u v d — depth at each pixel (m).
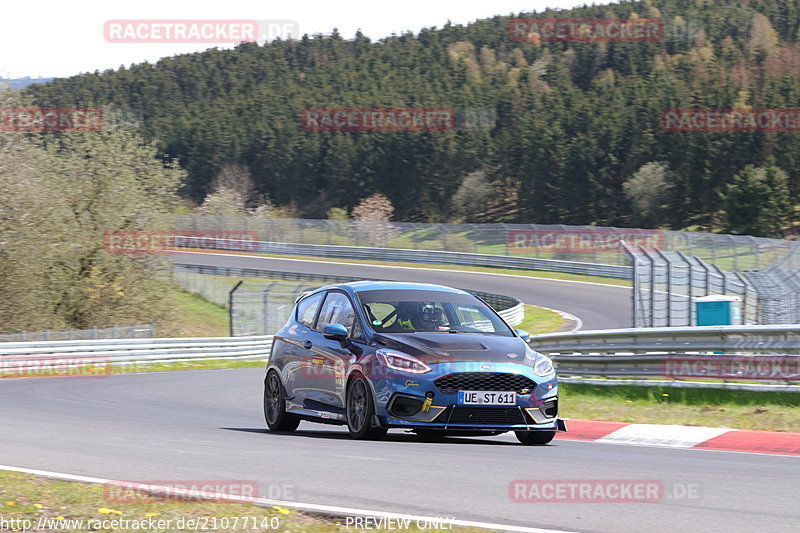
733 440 33.62
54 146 136.88
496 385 30.78
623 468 25.92
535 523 18.97
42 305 132.00
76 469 25.61
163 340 103.88
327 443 31.39
